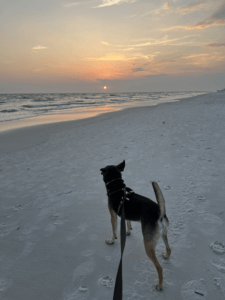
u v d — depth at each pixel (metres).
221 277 2.15
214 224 3.00
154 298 2.02
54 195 4.51
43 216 3.72
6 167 6.72
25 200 4.39
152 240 2.19
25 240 3.10
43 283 2.31
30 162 7.05
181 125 10.01
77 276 2.38
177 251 2.58
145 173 5.07
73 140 9.69
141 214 2.35
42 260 2.67
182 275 2.25
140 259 2.57
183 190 4.07
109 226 3.31
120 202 2.59
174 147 6.75
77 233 3.18
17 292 2.22
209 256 2.45
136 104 32.47
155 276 2.29
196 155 5.83
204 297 1.97
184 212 3.36
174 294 2.04
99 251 2.76
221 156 5.52
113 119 15.34
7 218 3.75
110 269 2.45
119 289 1.55
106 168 2.92
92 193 4.47
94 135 10.26
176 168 5.14
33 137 11.02
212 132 8.05
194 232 2.88
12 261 2.68
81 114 21.02
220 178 4.36
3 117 20.00
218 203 3.50
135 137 8.76
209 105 18.45
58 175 5.64
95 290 2.17
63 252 2.79
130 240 2.94
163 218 2.29
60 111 24.78
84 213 3.72
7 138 10.99
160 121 11.99
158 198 2.31
